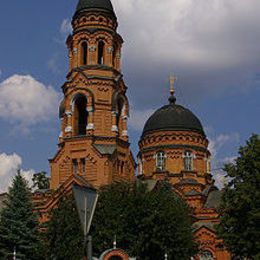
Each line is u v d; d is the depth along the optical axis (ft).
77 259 187.62
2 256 204.54
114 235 180.96
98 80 252.01
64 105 258.16
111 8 267.39
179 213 206.28
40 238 209.36
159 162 309.22
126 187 208.64
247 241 161.17
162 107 326.03
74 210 198.18
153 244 193.77
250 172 167.12
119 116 258.98
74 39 261.03
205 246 264.52
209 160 317.83
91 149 242.99
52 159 252.42
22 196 214.48
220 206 174.60
